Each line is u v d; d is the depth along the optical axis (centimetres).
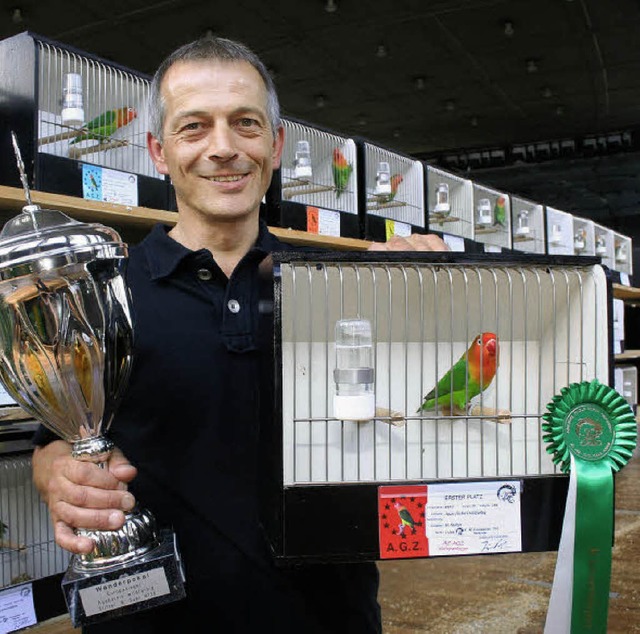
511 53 613
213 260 95
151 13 509
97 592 74
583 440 73
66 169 170
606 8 526
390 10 523
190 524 91
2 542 178
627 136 855
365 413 76
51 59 172
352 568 94
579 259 79
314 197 239
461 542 73
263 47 584
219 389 92
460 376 83
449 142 900
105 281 78
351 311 86
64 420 80
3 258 71
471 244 312
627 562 212
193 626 90
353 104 745
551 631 72
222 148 90
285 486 72
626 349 473
